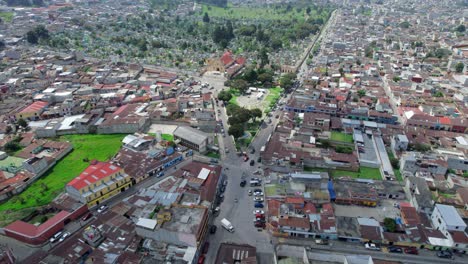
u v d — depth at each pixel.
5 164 177.00
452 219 127.88
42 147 191.50
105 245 123.00
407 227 130.88
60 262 115.44
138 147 185.75
